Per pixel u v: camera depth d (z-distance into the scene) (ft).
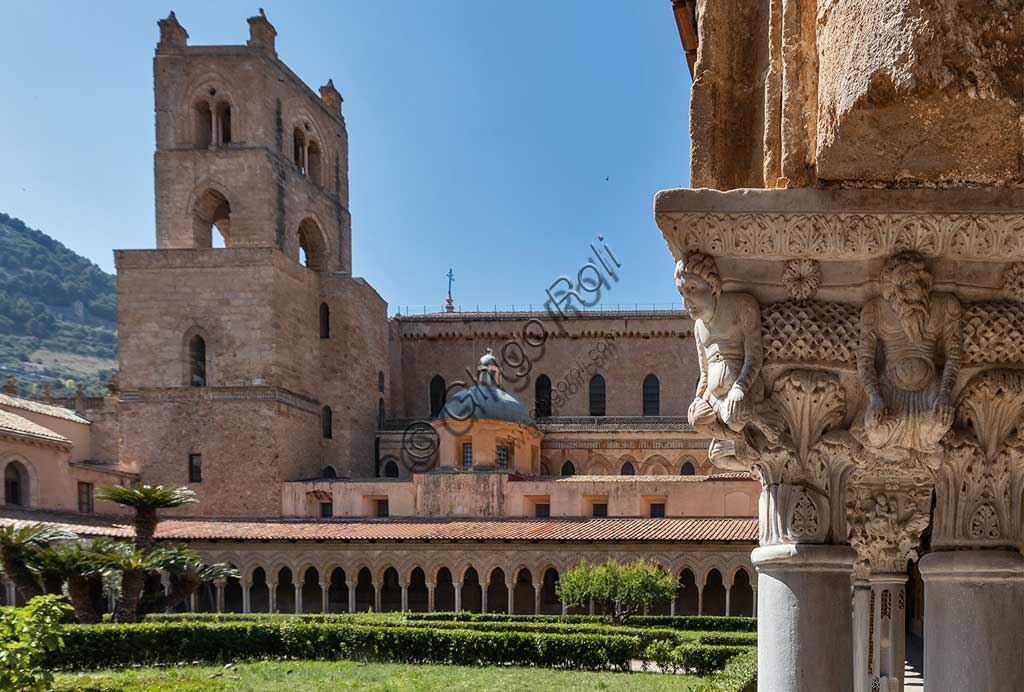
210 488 150.00
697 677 71.56
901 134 11.31
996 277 12.25
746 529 114.11
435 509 139.23
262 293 153.48
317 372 168.55
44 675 37.06
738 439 13.01
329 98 197.06
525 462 153.79
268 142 163.43
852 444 12.53
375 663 79.82
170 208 162.61
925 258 12.08
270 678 68.03
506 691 62.39
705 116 13.94
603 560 116.06
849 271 12.43
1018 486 12.58
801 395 12.35
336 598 143.74
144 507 99.50
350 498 144.66
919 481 15.72
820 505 12.71
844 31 11.00
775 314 12.43
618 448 164.14
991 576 12.27
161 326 155.53
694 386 176.76
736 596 127.13
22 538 87.97
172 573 94.84
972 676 12.20
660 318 178.81
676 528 117.08
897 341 12.14
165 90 165.27
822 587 12.64
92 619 88.94
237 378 152.35
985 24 10.32
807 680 12.51
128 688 58.95
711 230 12.33
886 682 19.40
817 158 11.85
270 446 149.79
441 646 81.35
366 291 177.58
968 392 12.27
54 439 130.31
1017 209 11.73
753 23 14.08
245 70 163.02
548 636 79.05
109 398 183.21
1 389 204.23
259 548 126.41
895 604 19.57
